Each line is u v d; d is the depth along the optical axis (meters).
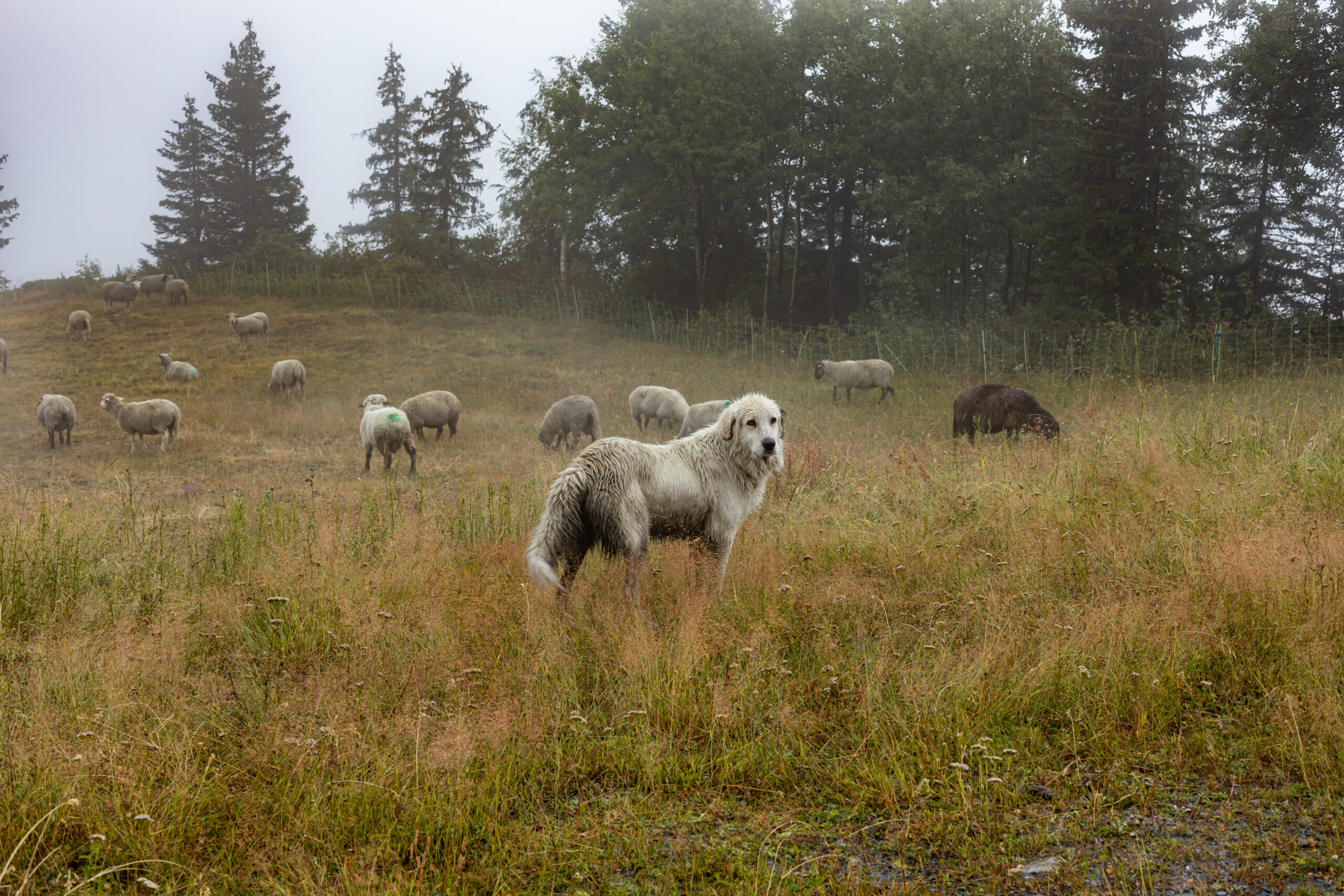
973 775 3.58
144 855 2.94
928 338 28.06
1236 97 27.72
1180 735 3.74
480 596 5.64
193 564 6.65
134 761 3.48
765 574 6.04
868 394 23.81
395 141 62.75
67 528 7.05
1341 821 3.06
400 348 31.31
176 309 39.53
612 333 34.59
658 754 3.79
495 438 18.53
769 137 36.19
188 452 17.30
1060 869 2.90
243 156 62.59
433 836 3.15
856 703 4.18
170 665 4.54
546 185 39.62
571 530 5.46
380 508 8.31
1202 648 4.39
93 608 5.49
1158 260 26.30
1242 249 31.78
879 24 35.34
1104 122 27.19
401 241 45.53
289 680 4.54
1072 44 28.25
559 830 3.25
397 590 5.82
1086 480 7.86
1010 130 33.91
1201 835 3.11
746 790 3.55
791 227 44.16
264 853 2.99
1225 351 21.61
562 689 4.33
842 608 5.40
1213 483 7.30
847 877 2.90
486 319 36.91
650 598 5.70
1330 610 4.46
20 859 2.90
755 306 41.69
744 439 5.80
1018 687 4.12
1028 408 13.37
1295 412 10.06
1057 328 27.12
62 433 19.17
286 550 6.47
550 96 38.03
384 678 4.50
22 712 3.89
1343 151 26.00
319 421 20.66
